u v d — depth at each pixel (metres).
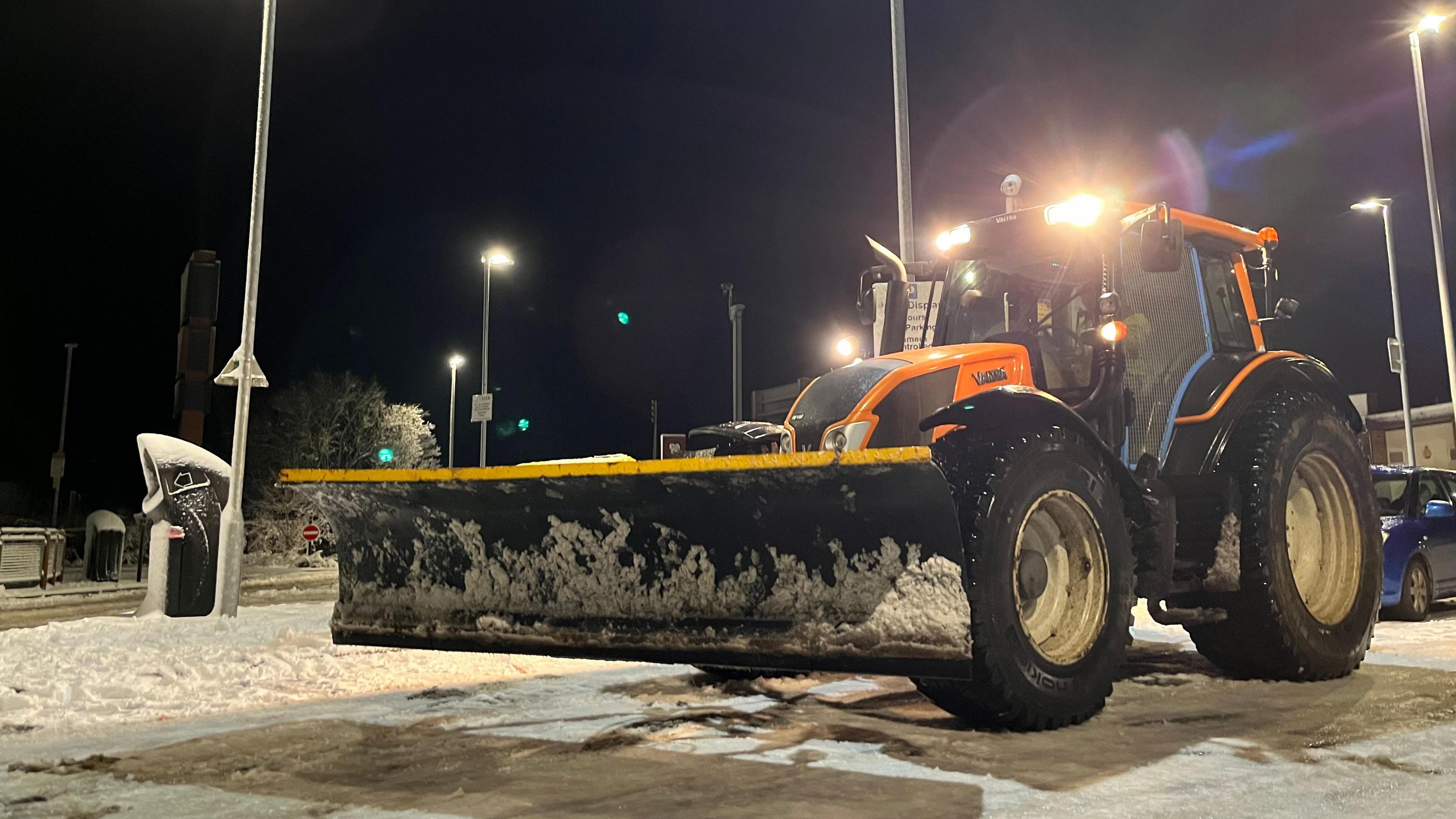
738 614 4.34
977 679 4.28
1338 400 6.45
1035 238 6.01
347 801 3.72
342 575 5.36
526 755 4.37
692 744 4.49
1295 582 5.80
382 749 4.55
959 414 4.58
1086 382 5.75
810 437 5.20
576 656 4.61
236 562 11.02
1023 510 4.45
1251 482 5.55
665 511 4.42
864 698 5.53
